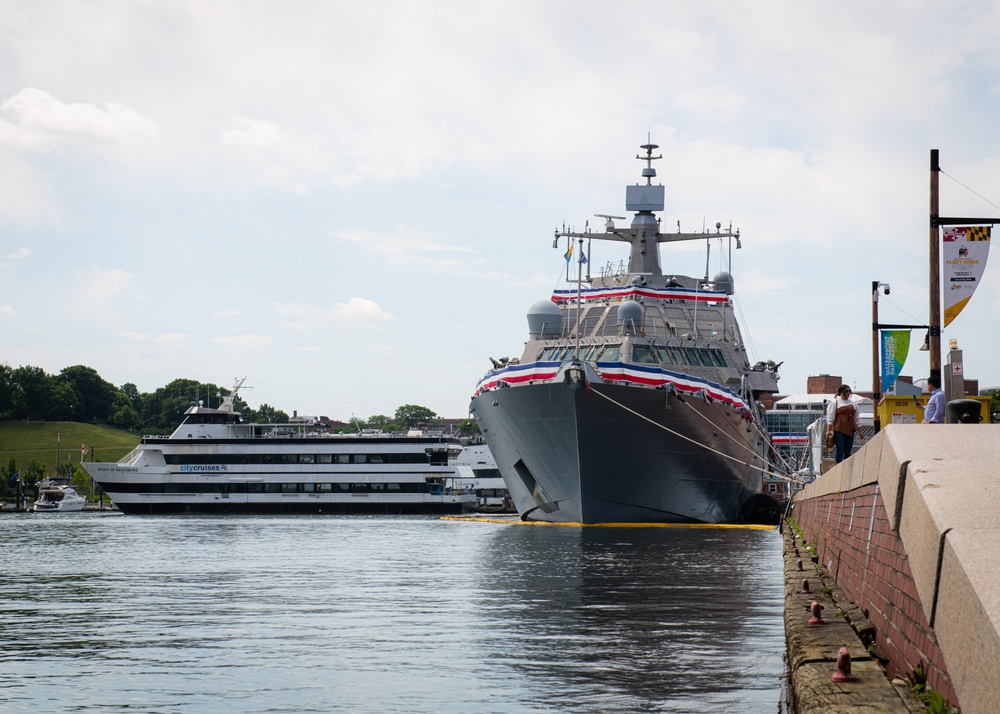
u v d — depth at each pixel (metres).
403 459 139.38
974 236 22.58
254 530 89.56
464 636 24.59
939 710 8.22
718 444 69.25
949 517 7.22
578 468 64.88
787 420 121.50
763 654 21.38
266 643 23.92
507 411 67.19
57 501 182.12
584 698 17.44
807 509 42.47
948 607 6.65
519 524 79.81
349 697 17.89
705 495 71.38
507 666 20.53
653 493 68.12
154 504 141.25
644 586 34.91
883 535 13.15
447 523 102.62
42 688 18.91
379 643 23.72
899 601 11.48
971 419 13.12
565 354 73.12
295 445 140.62
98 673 20.34
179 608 31.08
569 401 61.97
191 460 141.62
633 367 65.19
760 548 51.72
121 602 32.97
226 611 30.17
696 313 80.25
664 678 19.02
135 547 64.31
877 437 13.18
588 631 24.97
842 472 21.50
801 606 17.86
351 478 139.75
